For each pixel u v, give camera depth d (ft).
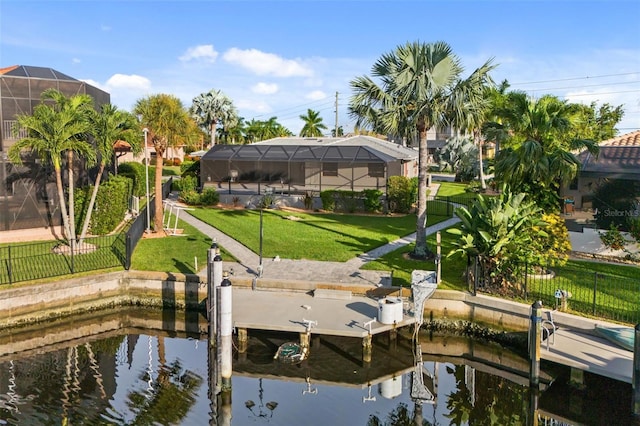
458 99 61.00
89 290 58.13
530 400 41.39
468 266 53.98
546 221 57.88
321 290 55.42
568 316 46.85
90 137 77.82
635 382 37.14
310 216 100.32
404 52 62.49
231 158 121.70
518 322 48.83
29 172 80.23
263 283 57.31
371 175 123.65
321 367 46.34
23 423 36.94
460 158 170.09
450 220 95.71
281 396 41.86
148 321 58.34
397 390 43.14
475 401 41.39
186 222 91.76
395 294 54.29
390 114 63.16
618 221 69.77
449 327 52.44
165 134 77.05
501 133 70.59
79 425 36.91
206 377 44.93
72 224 67.36
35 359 48.57
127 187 95.25
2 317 52.85
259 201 111.55
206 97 210.59
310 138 156.66
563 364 41.09
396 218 98.48
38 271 59.11
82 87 85.10
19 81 79.10
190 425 37.37
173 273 59.11
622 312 47.75
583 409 39.55
